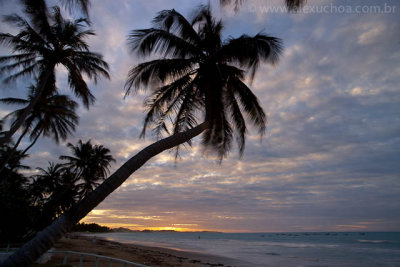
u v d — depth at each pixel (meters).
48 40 12.43
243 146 9.09
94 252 21.06
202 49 8.07
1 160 20.67
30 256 2.88
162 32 7.18
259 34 7.34
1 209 14.80
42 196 28.03
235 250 40.69
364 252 37.12
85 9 5.45
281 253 35.47
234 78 8.38
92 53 13.09
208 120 7.09
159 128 8.70
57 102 16.98
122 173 4.10
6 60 12.88
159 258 22.78
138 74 7.49
